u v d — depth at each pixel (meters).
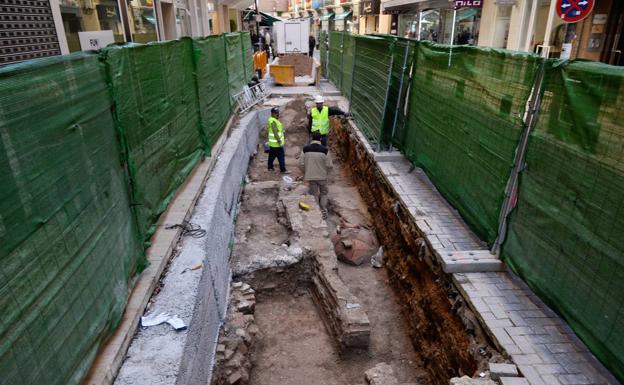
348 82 15.20
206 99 8.05
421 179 7.34
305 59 23.69
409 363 5.36
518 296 4.20
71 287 2.64
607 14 11.27
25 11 5.51
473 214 5.18
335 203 9.45
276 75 19.55
